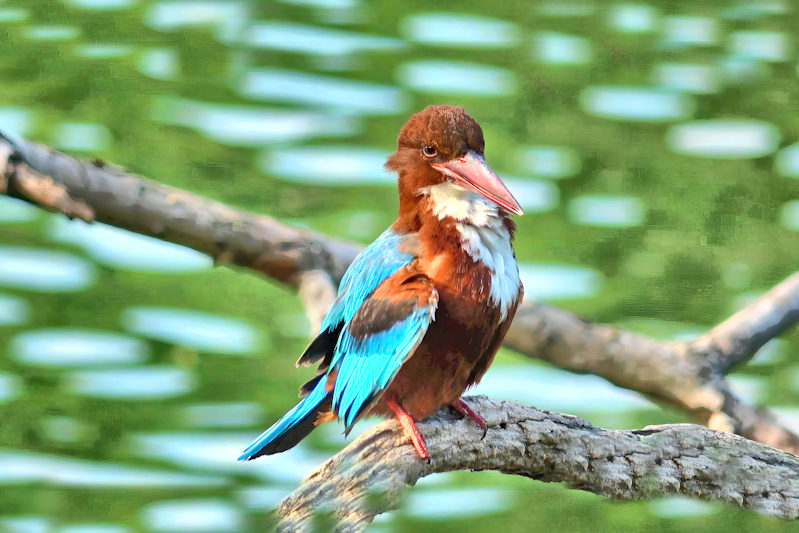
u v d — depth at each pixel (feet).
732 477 30.89
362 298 31.37
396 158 32.40
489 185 31.12
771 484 30.83
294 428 32.07
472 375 31.55
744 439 31.42
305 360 32.65
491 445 30.30
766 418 37.99
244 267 36.81
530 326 37.91
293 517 28.68
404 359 29.99
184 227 35.94
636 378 37.83
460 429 30.14
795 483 30.83
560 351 38.22
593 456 30.60
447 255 30.86
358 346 30.89
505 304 31.12
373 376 30.37
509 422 30.45
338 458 29.48
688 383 38.04
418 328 30.04
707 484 30.81
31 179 32.42
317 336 32.37
